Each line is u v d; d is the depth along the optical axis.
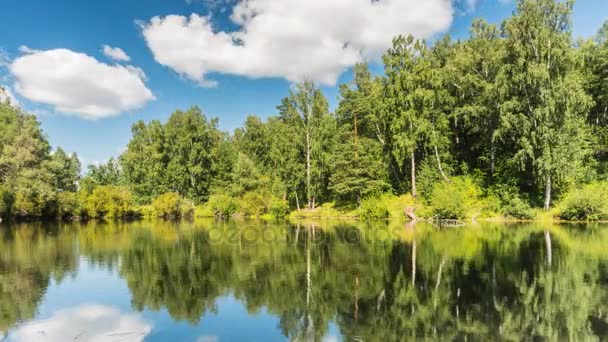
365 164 50.78
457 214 40.44
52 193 50.81
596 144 41.88
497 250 21.88
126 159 80.31
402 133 47.53
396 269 18.02
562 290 13.78
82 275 18.05
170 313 12.47
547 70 36.16
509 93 40.09
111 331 10.95
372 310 12.37
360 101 58.97
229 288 15.45
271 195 58.25
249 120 81.38
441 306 12.50
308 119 57.88
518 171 41.72
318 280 16.41
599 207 34.75
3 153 50.03
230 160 77.25
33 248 26.84
